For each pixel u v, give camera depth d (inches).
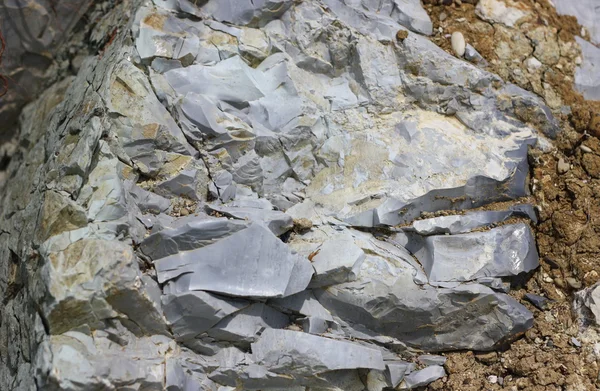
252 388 28.6
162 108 30.0
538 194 31.2
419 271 29.7
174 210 29.5
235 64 30.8
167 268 28.0
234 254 28.2
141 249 28.4
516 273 29.9
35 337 27.1
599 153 31.4
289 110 30.9
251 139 30.3
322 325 29.4
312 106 31.2
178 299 27.7
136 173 29.4
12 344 29.6
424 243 30.2
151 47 30.2
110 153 29.1
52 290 26.5
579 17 34.3
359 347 28.6
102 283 26.8
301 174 31.3
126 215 28.4
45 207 28.8
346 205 30.3
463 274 29.6
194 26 31.1
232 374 28.2
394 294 29.2
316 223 30.2
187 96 29.9
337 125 31.3
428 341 29.9
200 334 28.3
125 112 29.5
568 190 31.0
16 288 30.5
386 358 29.6
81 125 29.9
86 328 26.9
